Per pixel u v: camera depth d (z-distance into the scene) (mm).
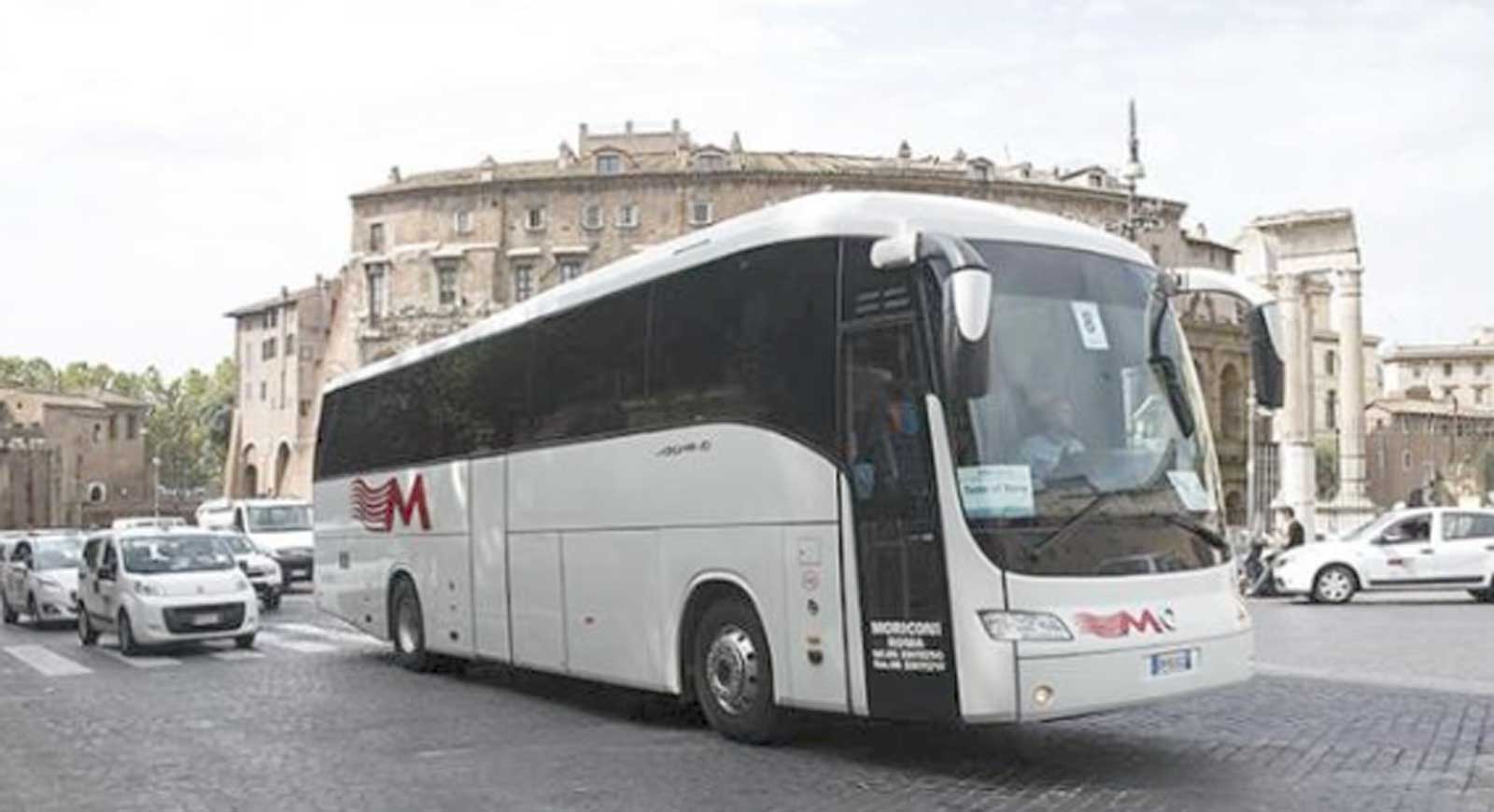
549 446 13625
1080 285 9922
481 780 10000
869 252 9875
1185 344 10438
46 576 27141
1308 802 8570
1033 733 11297
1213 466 10195
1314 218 57062
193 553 21922
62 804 9617
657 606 11789
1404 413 106000
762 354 10656
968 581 8977
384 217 96312
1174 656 9312
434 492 16297
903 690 9328
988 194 87875
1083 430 9516
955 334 8664
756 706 10781
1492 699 12867
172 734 12688
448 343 16297
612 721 12711
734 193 89938
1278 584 29203
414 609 17016
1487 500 76875
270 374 114500
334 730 12648
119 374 173125
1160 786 9141
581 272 91938
